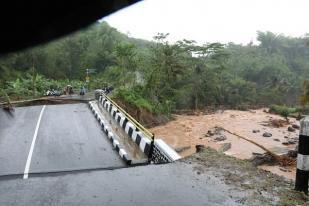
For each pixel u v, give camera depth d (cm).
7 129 1416
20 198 439
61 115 1781
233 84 6875
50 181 495
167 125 3266
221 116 4538
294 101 7869
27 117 1745
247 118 4447
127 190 453
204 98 5553
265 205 401
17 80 3350
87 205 416
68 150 1023
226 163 541
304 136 432
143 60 3919
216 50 6025
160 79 4091
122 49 3394
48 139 1196
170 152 661
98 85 4050
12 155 977
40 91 3544
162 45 4559
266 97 7194
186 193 437
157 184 468
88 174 517
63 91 3522
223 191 440
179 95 4688
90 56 5853
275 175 497
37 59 4491
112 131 1172
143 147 835
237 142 2730
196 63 5509
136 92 3186
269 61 9594
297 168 443
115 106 1568
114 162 868
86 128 1385
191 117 4222
